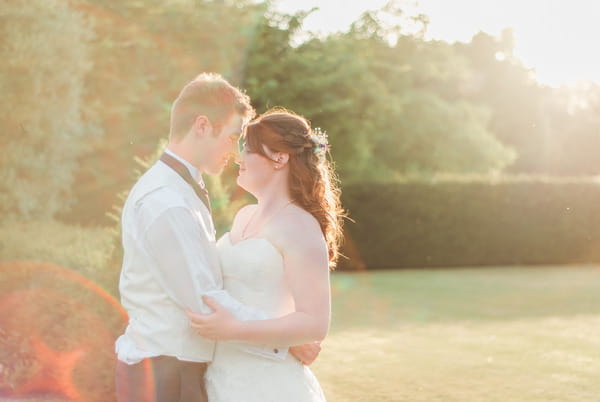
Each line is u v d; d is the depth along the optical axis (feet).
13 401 16.30
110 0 44.47
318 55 59.21
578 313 33.58
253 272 8.17
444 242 60.03
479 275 52.95
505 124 128.67
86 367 16.48
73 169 36.32
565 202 63.16
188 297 7.64
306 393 8.34
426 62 77.66
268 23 58.29
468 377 20.18
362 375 20.34
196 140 8.08
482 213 60.90
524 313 33.50
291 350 8.44
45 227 26.02
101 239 20.76
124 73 45.32
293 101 58.08
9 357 17.06
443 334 27.50
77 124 35.53
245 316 7.70
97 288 16.58
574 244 63.52
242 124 8.33
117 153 42.06
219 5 50.96
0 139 32.12
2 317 17.10
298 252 7.97
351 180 60.85
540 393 18.34
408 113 73.67
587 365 21.83
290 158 8.37
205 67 49.70
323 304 7.91
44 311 16.80
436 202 59.62
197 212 7.97
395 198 58.59
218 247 8.70
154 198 7.79
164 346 7.82
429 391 18.47
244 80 55.62
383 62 70.85
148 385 7.84
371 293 41.22
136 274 7.96
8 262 17.38
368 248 58.29
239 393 8.16
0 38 31.60
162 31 47.32
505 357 23.04
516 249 62.23
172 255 7.63
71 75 34.45
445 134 75.72
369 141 67.87
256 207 8.89
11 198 31.53
